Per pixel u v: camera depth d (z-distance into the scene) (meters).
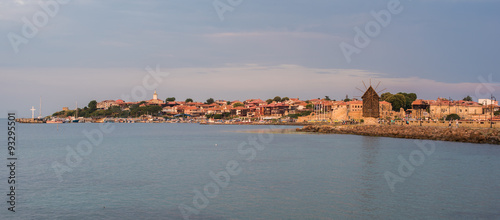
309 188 43.44
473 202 37.47
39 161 67.88
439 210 35.06
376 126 133.75
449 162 60.78
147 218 33.22
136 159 69.50
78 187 44.56
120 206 36.72
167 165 61.25
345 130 143.25
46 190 43.03
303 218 33.09
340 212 34.66
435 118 191.00
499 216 33.41
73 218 33.28
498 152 72.56
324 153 75.50
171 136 145.88
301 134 141.50
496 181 46.38
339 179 48.38
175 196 40.28
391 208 35.69
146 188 43.88
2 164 63.91
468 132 94.81
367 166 58.19
